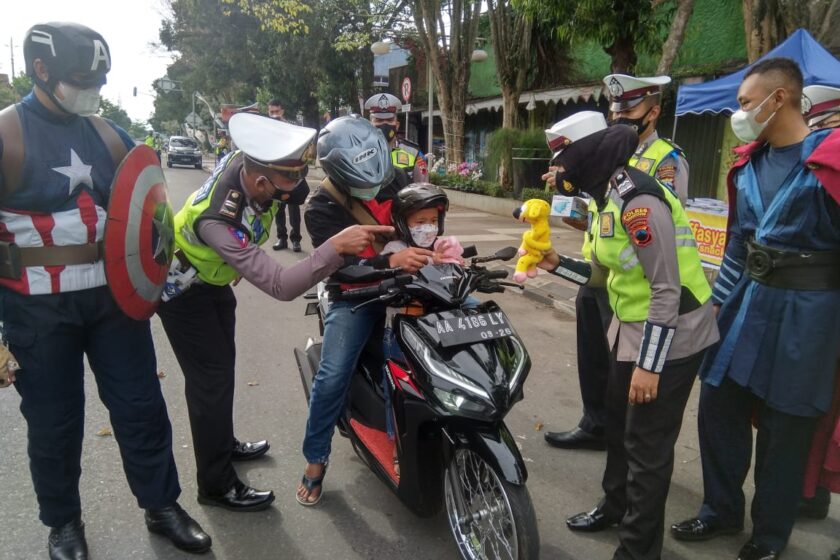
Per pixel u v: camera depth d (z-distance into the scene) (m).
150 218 2.35
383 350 2.76
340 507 3.02
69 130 2.27
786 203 2.41
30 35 2.06
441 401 2.34
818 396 2.45
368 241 2.29
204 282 2.70
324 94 21.72
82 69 2.08
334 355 2.82
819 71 5.58
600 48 13.02
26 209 2.19
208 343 2.76
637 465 2.41
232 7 21.39
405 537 2.81
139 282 2.32
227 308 2.90
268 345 5.17
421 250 2.51
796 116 2.43
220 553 2.67
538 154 13.30
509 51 13.63
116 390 2.51
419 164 5.32
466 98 15.48
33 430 2.39
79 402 2.50
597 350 3.45
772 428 2.57
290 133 2.44
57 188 2.20
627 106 3.40
